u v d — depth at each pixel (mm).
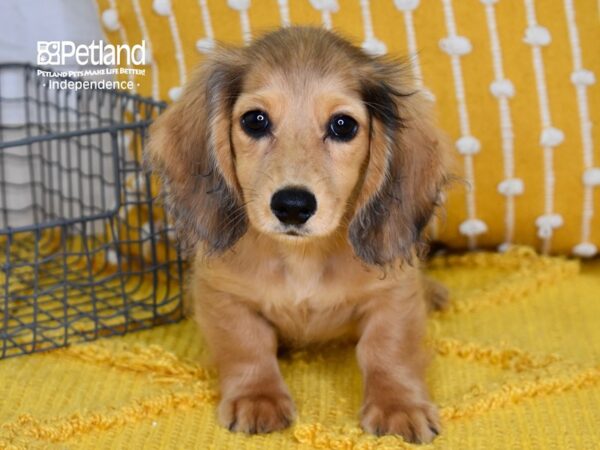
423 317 502
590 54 618
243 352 488
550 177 631
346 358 531
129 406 462
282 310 497
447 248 679
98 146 724
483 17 616
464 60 619
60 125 722
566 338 546
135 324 565
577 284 625
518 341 542
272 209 423
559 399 474
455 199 638
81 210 660
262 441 442
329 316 504
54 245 682
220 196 477
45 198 735
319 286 489
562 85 621
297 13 615
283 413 458
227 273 488
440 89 620
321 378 506
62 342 535
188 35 623
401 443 427
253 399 463
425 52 619
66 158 729
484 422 456
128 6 630
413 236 486
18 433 438
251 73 461
